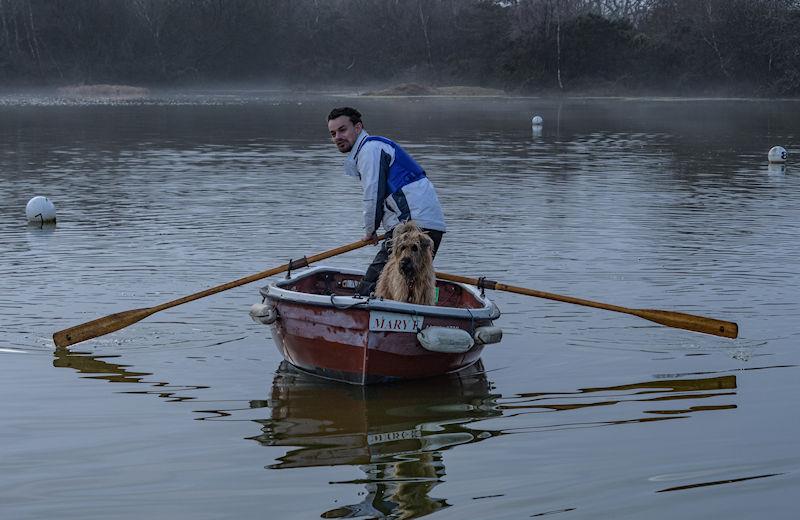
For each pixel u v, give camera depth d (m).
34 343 8.20
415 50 87.56
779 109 51.69
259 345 8.30
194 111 49.44
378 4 91.06
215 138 30.94
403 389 7.26
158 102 61.81
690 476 5.42
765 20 68.25
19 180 19.39
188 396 6.99
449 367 7.56
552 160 23.69
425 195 7.96
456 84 81.62
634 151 26.27
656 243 12.55
